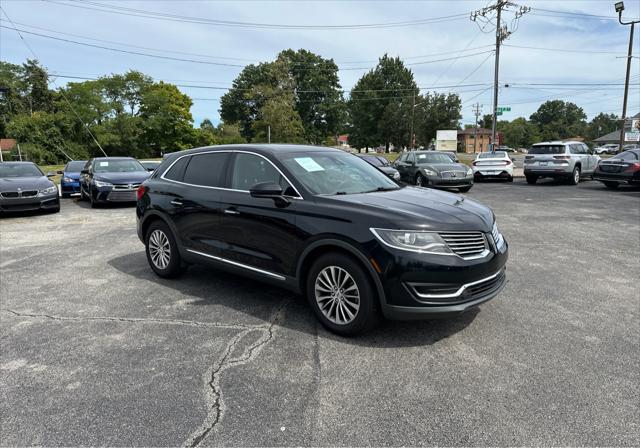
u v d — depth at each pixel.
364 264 3.50
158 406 2.77
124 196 12.37
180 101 68.44
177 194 5.14
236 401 2.82
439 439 2.44
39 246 7.56
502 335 3.75
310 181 4.16
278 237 4.07
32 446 2.40
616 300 4.61
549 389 2.92
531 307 4.41
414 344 3.60
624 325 3.96
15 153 50.34
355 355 3.42
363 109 82.94
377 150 94.19
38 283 5.38
